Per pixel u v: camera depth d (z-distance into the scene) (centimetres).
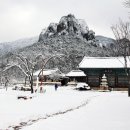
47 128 1366
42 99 3791
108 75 8144
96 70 8188
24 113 2072
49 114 2089
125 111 2173
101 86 7512
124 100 3475
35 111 2228
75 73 9475
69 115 1938
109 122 1573
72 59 13625
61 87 8431
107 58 8419
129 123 1534
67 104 2989
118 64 8031
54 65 11706
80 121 1622
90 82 8238
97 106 2670
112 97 4266
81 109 2383
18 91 6600
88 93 5781
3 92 5925
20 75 10925
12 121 1650
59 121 1623
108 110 2267
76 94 5284
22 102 3219
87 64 8294
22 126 1519
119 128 1366
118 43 4459
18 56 6281
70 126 1428
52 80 10506
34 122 1664
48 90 6938
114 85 8075
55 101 3438
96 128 1365
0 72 9438
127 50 4769
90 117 1816
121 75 8025
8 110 2291
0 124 1544
